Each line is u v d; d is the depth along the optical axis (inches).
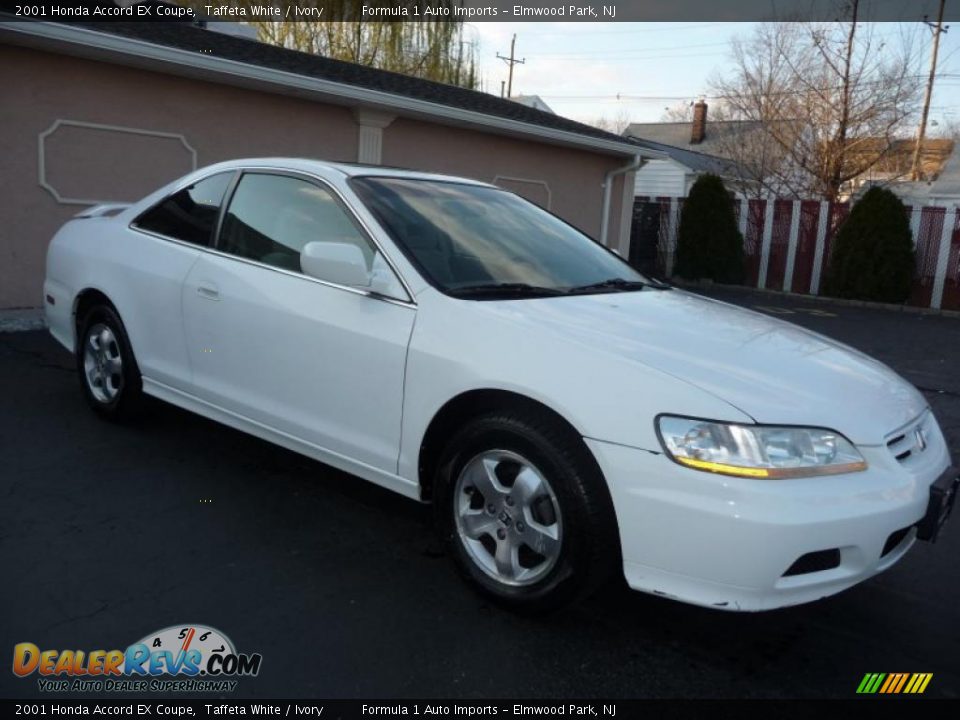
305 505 151.6
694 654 111.0
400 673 102.0
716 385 104.3
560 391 107.6
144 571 123.1
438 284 127.7
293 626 110.8
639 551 102.3
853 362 128.3
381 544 137.6
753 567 96.3
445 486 121.8
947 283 586.9
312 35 784.3
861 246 602.9
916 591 134.0
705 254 690.2
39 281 320.8
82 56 314.5
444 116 436.8
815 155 826.8
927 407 128.4
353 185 145.2
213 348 154.6
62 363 245.0
